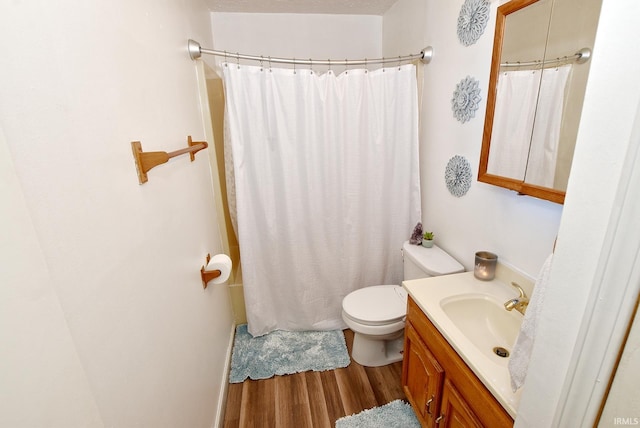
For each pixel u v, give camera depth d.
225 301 1.89
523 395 0.57
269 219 1.88
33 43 0.46
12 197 0.40
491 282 1.31
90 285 0.55
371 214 2.00
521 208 1.16
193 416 1.10
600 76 0.38
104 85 0.66
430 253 1.66
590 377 0.44
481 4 1.24
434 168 1.73
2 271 0.38
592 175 0.41
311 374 1.77
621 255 0.38
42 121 0.46
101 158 0.62
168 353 0.90
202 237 1.43
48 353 0.44
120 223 0.68
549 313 0.49
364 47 2.35
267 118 1.71
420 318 1.24
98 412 0.55
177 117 1.19
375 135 1.83
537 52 0.99
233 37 2.19
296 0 1.97
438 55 1.58
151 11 0.98
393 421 1.47
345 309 1.70
